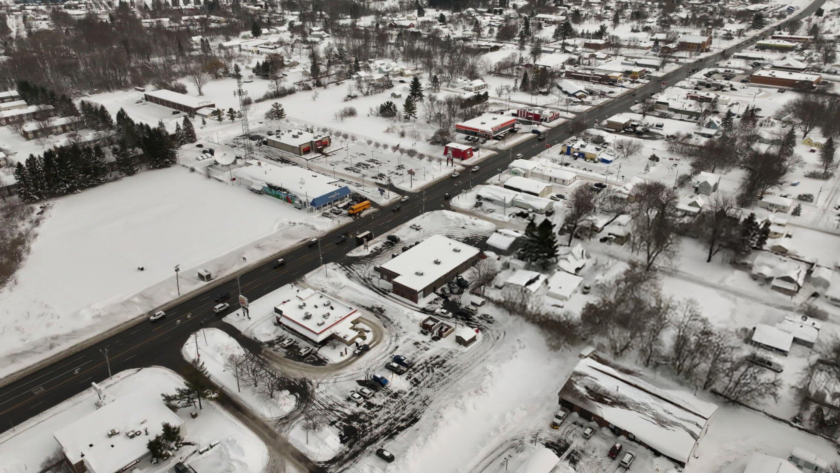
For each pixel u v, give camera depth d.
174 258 110.06
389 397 75.56
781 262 102.19
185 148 171.00
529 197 130.50
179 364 82.06
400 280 97.56
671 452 64.44
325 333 86.06
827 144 144.12
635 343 83.00
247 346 85.75
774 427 70.69
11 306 96.06
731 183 141.88
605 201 126.81
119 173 152.00
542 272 103.44
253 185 140.62
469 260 104.94
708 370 77.00
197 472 64.12
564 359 82.50
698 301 95.88
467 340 84.75
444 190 138.88
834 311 93.06
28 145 170.75
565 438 69.00
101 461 63.12
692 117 194.75
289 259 109.56
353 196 135.75
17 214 126.31
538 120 190.12
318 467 65.38
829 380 76.50
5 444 68.31
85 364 82.31
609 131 181.00
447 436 69.38
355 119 194.62
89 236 118.75
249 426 71.12
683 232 116.94
